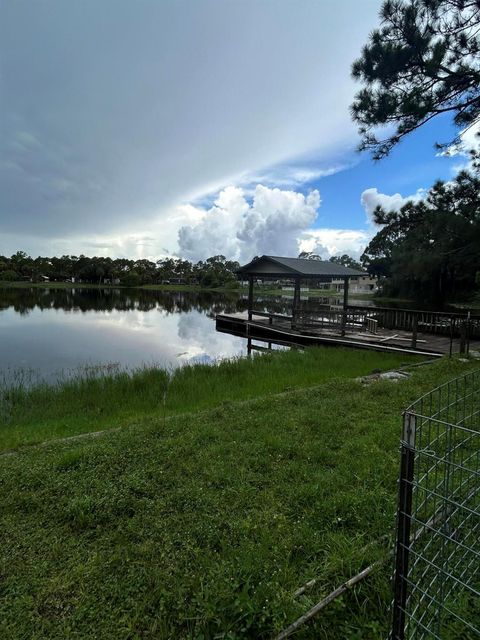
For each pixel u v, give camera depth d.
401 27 6.18
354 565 1.89
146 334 16.59
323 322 13.94
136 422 4.41
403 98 6.54
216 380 7.11
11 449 3.62
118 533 2.21
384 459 3.04
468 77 6.30
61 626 1.64
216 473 2.85
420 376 6.04
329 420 4.00
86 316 23.19
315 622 1.59
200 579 1.82
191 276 80.81
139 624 1.65
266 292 60.00
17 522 2.33
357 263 73.94
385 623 1.57
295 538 2.11
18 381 8.23
